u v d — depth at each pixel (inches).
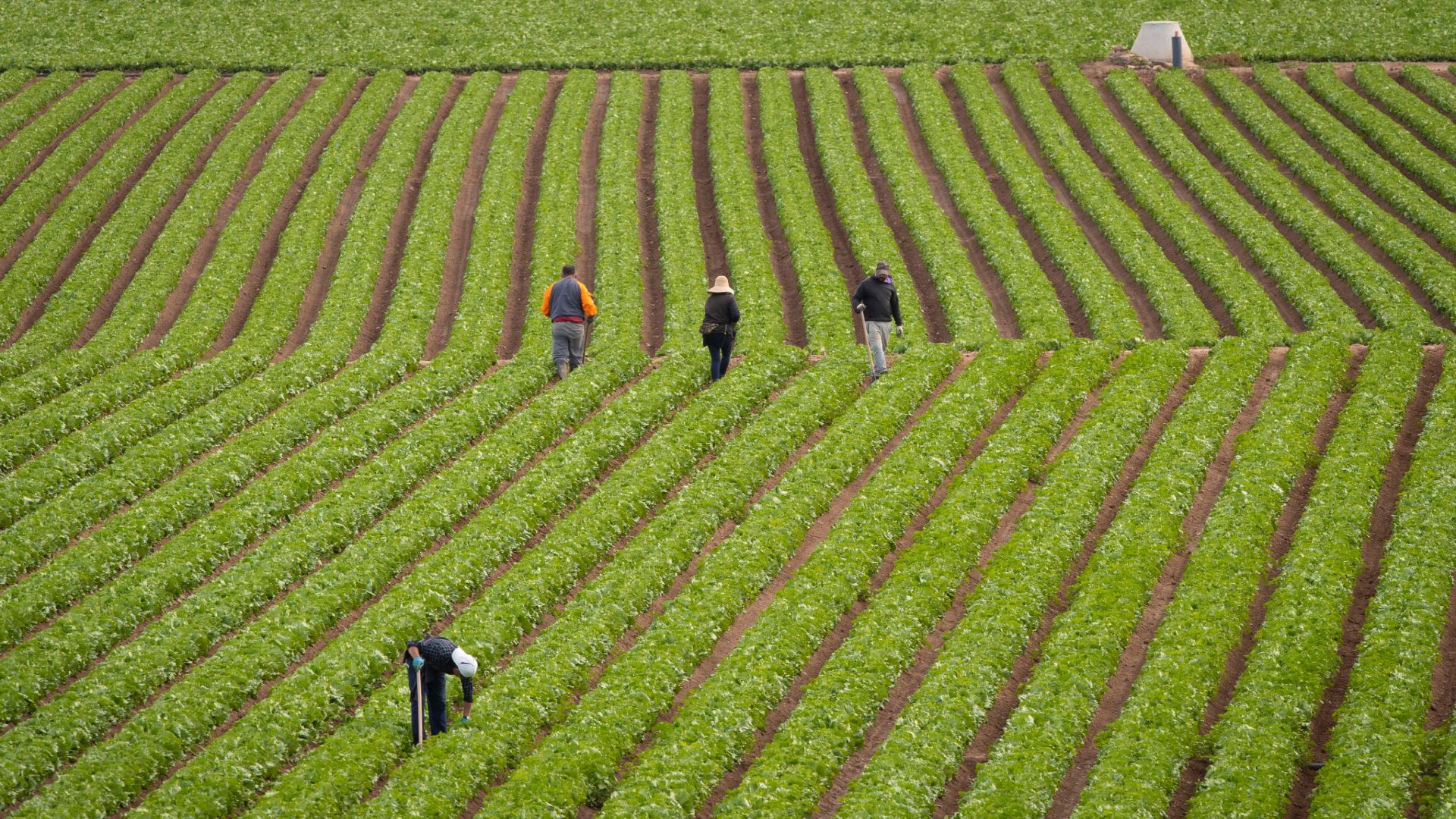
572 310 3422.7
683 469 2945.4
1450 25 6245.1
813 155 5172.2
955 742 2009.1
